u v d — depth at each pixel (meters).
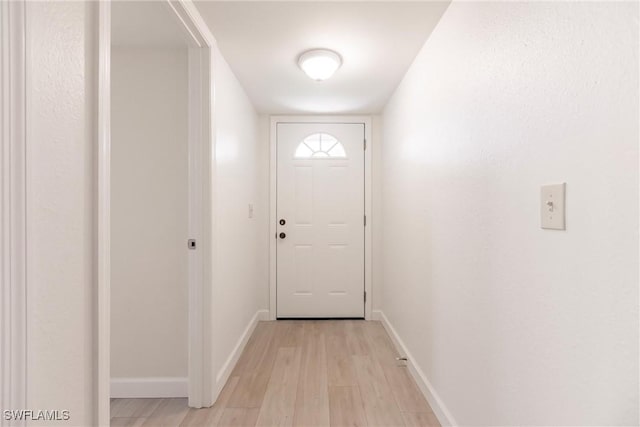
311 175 3.28
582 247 0.74
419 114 1.99
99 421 0.84
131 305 1.90
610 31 0.67
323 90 2.66
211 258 1.77
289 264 3.28
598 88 0.70
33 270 0.65
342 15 1.62
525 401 0.95
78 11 0.79
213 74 1.81
